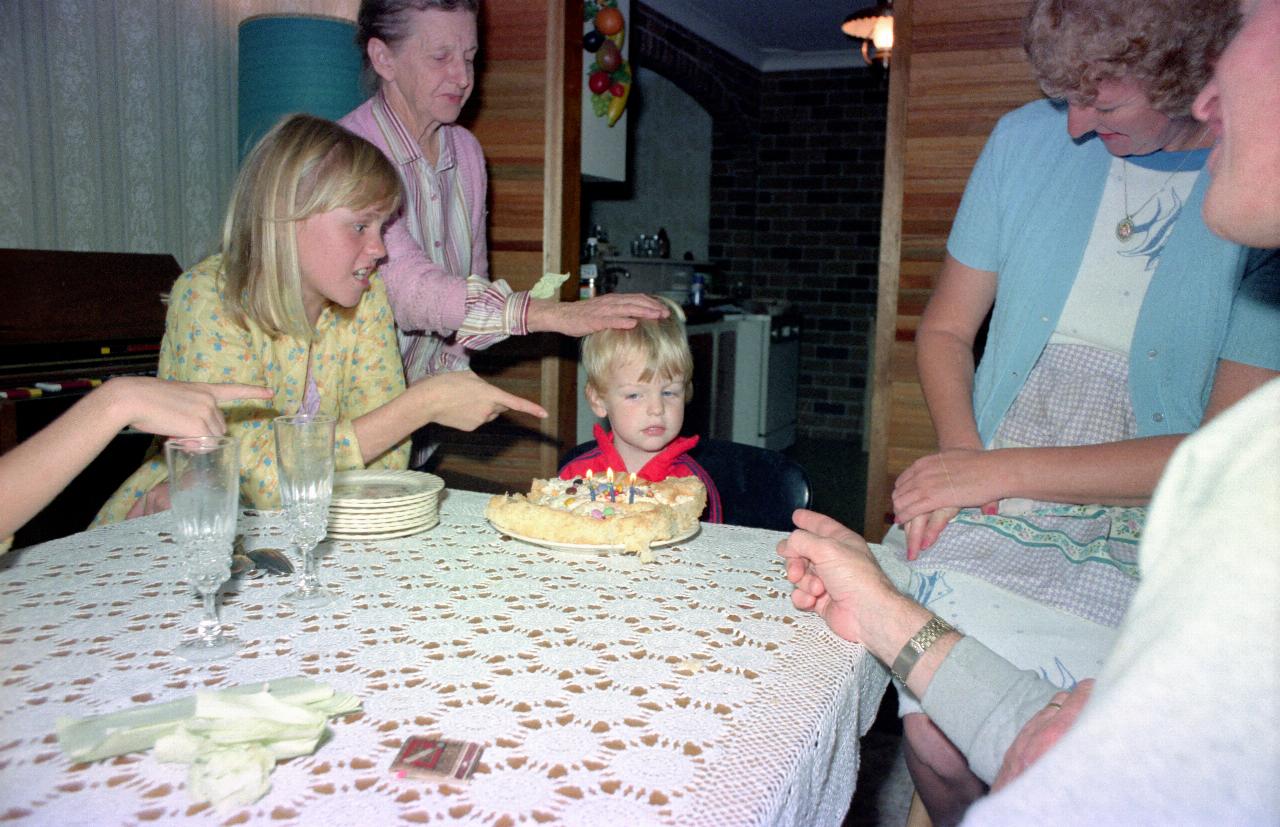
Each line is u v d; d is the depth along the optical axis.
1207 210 0.46
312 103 2.69
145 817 0.56
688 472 1.70
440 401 1.35
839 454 6.46
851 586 0.90
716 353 5.43
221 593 0.98
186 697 0.72
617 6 3.76
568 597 0.99
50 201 2.86
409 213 2.16
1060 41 1.13
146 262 2.85
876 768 2.04
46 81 2.82
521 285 2.94
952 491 1.28
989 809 0.37
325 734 0.67
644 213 7.20
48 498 0.92
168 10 3.12
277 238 1.41
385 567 1.08
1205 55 1.05
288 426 0.95
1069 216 1.34
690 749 0.67
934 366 1.50
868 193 6.75
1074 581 1.21
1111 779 0.34
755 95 6.81
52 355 2.45
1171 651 0.34
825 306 6.95
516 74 2.86
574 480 1.36
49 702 0.72
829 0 5.45
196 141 3.24
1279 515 0.34
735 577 1.08
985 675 0.82
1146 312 1.28
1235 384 1.26
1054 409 1.37
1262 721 0.32
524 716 0.71
